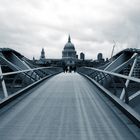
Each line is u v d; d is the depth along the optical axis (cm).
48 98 1195
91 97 1238
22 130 636
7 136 586
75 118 770
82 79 2772
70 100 1135
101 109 916
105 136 590
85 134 606
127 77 786
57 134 606
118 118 768
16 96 1155
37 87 1748
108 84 1579
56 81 2408
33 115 807
